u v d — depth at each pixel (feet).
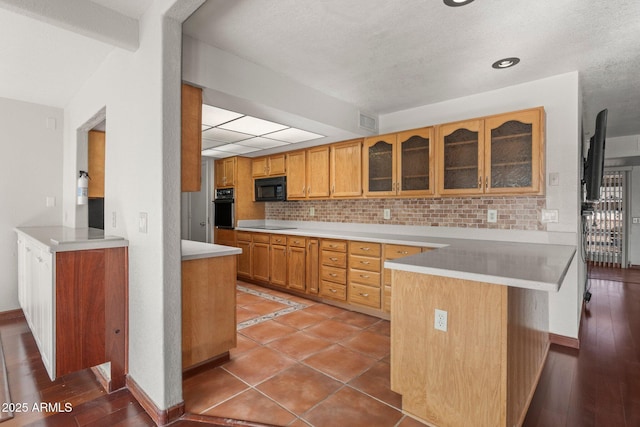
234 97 8.20
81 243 6.75
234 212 17.37
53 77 9.31
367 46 7.69
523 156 9.17
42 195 11.81
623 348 9.20
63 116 12.23
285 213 17.65
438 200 11.89
